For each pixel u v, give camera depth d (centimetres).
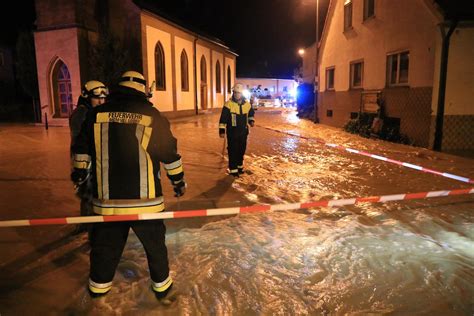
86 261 407
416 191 672
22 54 2333
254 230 484
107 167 306
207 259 405
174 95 2802
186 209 574
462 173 824
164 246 333
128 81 323
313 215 542
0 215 554
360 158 1010
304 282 359
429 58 1162
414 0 1213
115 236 319
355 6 1625
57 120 2197
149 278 370
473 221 515
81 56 2153
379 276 368
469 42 1124
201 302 329
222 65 3947
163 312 316
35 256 419
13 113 2889
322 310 317
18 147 1249
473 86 1142
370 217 532
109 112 311
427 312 312
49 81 2211
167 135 317
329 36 1941
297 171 845
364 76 1580
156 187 320
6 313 314
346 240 451
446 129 1155
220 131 770
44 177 802
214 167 898
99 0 2281
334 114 1928
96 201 312
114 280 365
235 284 356
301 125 2045
